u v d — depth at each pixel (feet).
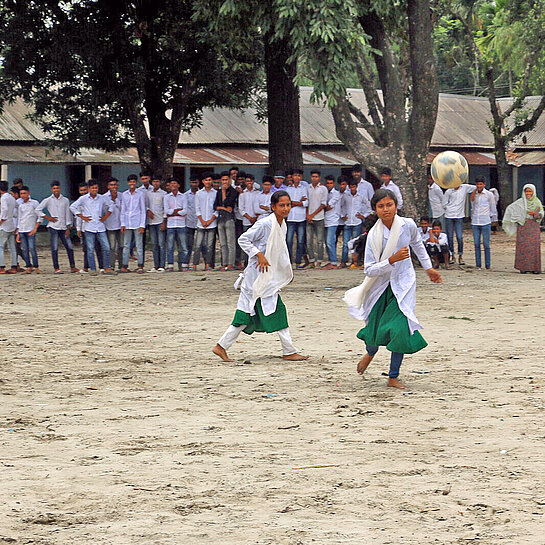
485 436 25.05
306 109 162.91
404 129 86.02
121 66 107.86
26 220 82.38
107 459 23.00
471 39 170.91
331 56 75.15
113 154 133.69
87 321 50.62
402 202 84.38
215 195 83.25
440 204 84.94
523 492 19.92
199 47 108.47
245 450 23.82
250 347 41.86
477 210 83.05
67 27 105.29
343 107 87.25
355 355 39.34
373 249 31.81
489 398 30.12
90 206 80.84
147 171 116.98
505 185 161.79
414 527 17.74
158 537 17.30
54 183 81.97
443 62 231.09
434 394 30.91
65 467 22.27
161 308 56.29
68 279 75.87
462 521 18.06
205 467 22.18
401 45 114.52
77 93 113.29
